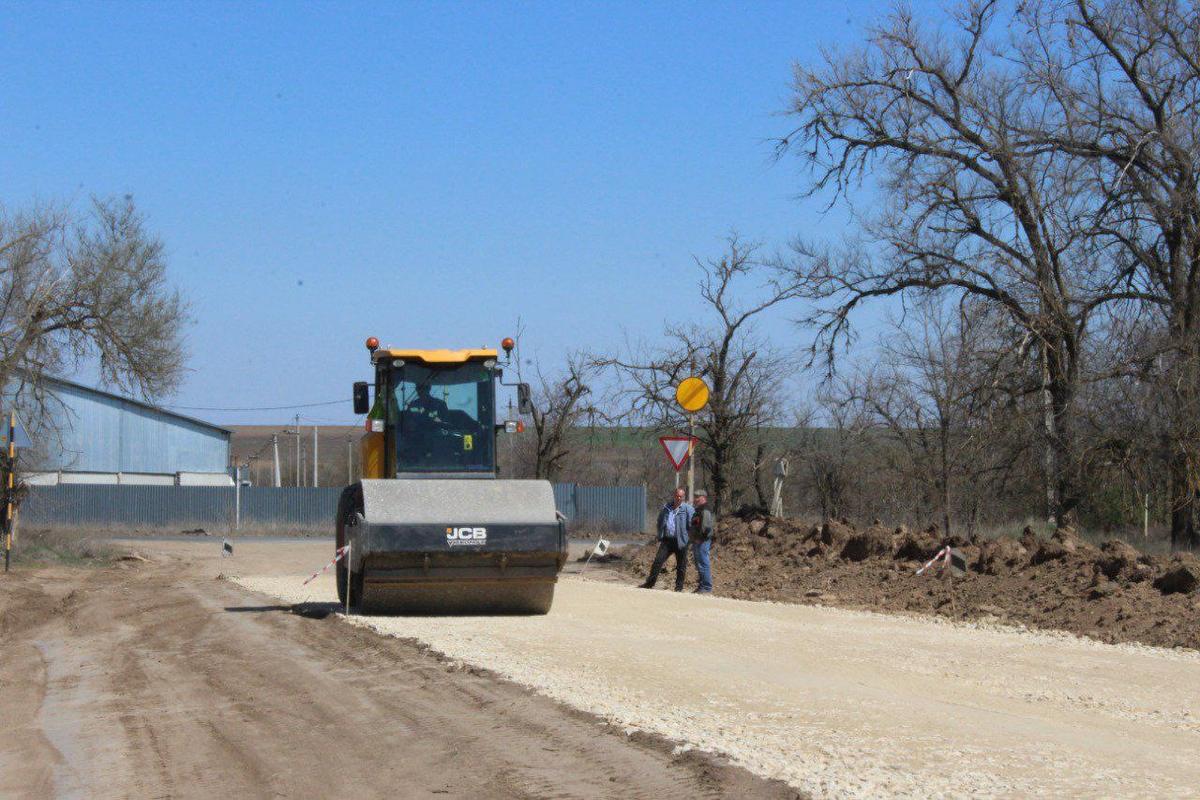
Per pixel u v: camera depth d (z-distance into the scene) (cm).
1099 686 1227
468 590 1808
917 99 3669
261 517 7362
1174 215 3159
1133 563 1944
